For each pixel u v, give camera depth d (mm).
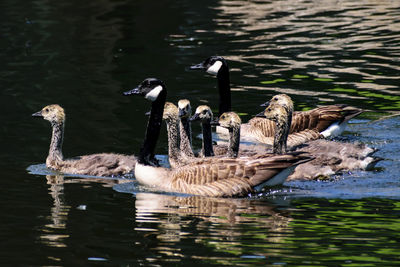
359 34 29344
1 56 26906
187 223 12445
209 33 30422
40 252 11125
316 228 12086
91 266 10484
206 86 23031
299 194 14312
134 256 10867
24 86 23047
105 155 16734
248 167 14391
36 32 30562
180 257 10812
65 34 30422
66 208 13445
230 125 16000
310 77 23531
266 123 19531
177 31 30953
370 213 12914
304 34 29703
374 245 11227
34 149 17766
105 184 15414
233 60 25844
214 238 11641
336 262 10516
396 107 20656
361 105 20812
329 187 14758
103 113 20438
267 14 34500
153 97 15633
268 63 25328
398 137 18703
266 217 12734
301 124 19156
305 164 15648
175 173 14992
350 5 36156
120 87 22922
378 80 22984
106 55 27016
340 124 19297
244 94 21938
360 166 15797
